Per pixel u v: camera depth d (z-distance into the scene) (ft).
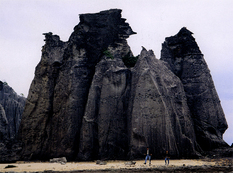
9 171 118.62
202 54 175.01
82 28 182.09
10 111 269.23
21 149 173.58
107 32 182.60
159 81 157.89
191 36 179.63
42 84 181.68
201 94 165.99
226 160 134.72
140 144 147.54
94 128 162.50
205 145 158.61
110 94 163.94
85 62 176.24
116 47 180.34
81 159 158.71
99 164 135.23
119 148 157.38
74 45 177.99
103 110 161.99
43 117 177.06
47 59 183.73
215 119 162.50
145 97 152.76
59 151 165.58
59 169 121.90
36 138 174.91
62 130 167.02
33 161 167.02
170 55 181.27
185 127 154.71
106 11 188.55
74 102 168.45
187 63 173.68
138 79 159.12
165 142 145.59
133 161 133.90
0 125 189.37
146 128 148.56
